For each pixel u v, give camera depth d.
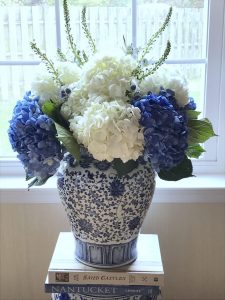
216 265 1.57
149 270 1.18
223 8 1.45
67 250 1.29
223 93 1.51
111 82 1.03
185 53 1.51
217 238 1.54
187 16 1.48
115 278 1.17
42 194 1.49
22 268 1.58
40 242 1.55
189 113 1.15
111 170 1.09
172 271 1.57
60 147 1.09
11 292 1.60
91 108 1.00
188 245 1.55
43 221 1.52
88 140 1.00
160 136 0.99
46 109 1.07
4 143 1.59
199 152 1.21
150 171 1.14
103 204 1.11
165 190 1.47
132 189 1.11
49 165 1.09
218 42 1.47
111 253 1.19
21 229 1.53
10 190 1.47
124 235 1.17
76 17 1.48
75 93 1.07
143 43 1.50
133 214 1.15
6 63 1.52
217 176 1.57
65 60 1.18
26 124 1.05
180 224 1.53
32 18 1.49
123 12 1.47
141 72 1.09
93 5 1.47
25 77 1.53
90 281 1.18
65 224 1.53
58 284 1.18
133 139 0.99
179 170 1.11
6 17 1.49
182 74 1.13
